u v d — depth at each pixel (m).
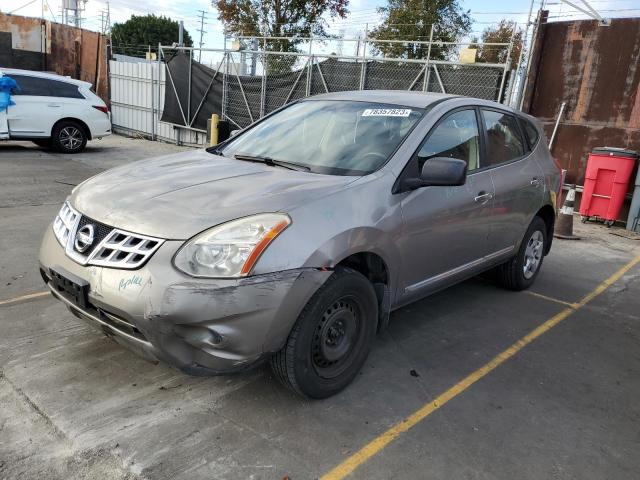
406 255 3.32
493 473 2.55
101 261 2.63
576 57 9.09
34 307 3.96
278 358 2.76
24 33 17.98
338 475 2.46
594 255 6.83
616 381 3.54
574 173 9.39
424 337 3.98
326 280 2.74
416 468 2.54
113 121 18.39
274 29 26.16
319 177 3.17
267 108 13.32
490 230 4.20
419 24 22.72
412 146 3.44
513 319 4.46
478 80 10.11
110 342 3.50
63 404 2.84
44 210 6.91
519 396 3.26
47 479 2.31
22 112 11.40
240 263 2.48
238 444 2.62
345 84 11.71
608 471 2.63
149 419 2.76
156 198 2.83
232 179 3.10
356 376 3.33
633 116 8.70
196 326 2.45
